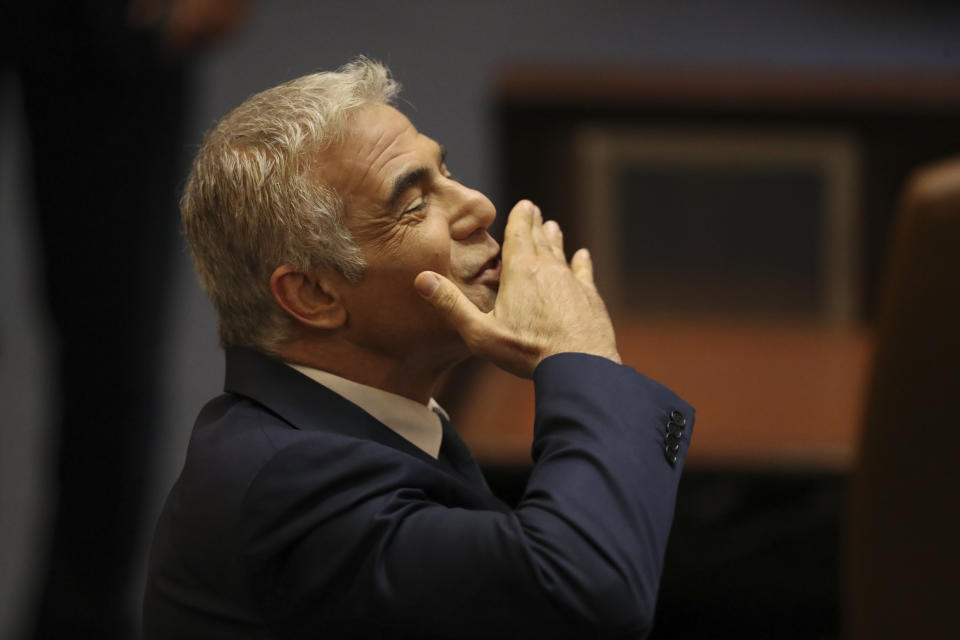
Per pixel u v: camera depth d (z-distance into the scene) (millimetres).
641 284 15883
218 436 4477
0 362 14617
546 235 4844
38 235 11102
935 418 5812
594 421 4258
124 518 11195
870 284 15469
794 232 15602
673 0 25781
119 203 11008
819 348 10016
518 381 9188
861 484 6090
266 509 4137
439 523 4090
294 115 4527
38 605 11016
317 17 24766
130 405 11328
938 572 6039
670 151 15695
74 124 10719
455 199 4688
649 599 4066
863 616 6258
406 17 25266
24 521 12375
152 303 11453
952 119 15281
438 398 8797
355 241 4531
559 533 3994
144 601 4715
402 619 4023
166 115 11203
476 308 4590
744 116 15484
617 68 16078
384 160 4527
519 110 15820
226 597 4262
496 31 24891
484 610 3986
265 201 4492
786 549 8000
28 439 13539
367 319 4656
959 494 5891
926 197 5539
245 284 4648
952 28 22094
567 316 4539
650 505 4148
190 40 11172
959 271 5551
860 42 21766
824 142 15445
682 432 4418
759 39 22656
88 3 10227
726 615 8156
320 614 4113
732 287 15703
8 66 10469
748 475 7711
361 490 4160
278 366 4684
